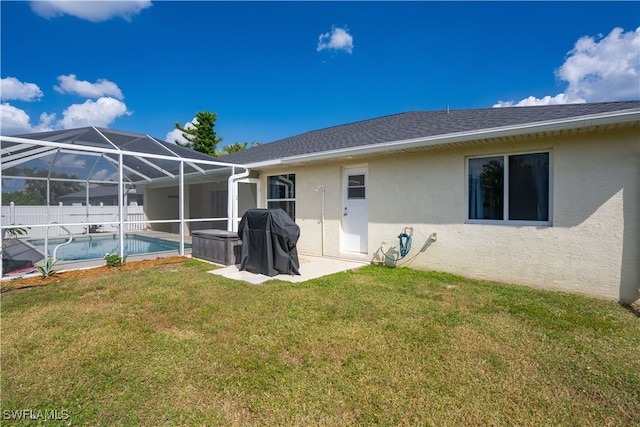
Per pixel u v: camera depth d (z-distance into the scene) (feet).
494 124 18.75
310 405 7.72
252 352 10.34
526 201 18.35
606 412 7.44
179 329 12.26
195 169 35.86
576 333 11.68
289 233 21.34
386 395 8.05
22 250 33.47
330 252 28.19
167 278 20.21
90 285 18.45
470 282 19.06
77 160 35.73
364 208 26.53
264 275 21.22
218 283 18.99
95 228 49.98
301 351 10.37
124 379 8.87
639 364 9.49
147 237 48.01
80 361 9.84
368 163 25.40
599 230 15.98
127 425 7.12
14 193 38.86
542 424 7.03
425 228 22.22
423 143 19.80
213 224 52.80
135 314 13.87
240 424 7.14
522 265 18.24
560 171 16.98
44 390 8.40
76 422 7.22
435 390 8.24
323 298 15.92
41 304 15.23
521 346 10.62
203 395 8.16
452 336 11.40
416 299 15.74
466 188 20.51
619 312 13.94
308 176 29.84
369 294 16.60
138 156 26.55
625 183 15.35
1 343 11.03
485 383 8.54
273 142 50.44
